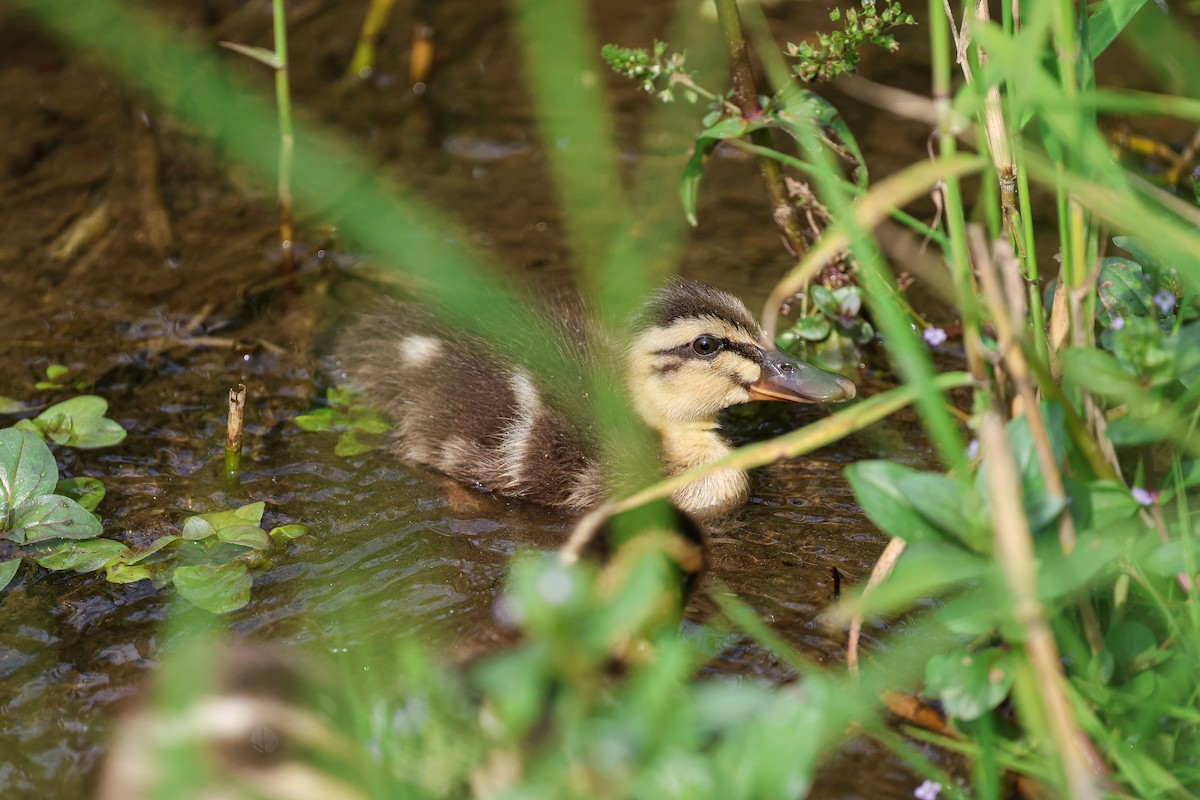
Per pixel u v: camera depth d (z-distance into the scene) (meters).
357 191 6.38
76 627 7.71
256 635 7.64
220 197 12.24
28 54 13.72
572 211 11.23
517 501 9.27
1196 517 6.82
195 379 10.19
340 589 8.11
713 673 7.15
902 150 12.56
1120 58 13.05
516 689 4.66
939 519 5.79
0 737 6.88
